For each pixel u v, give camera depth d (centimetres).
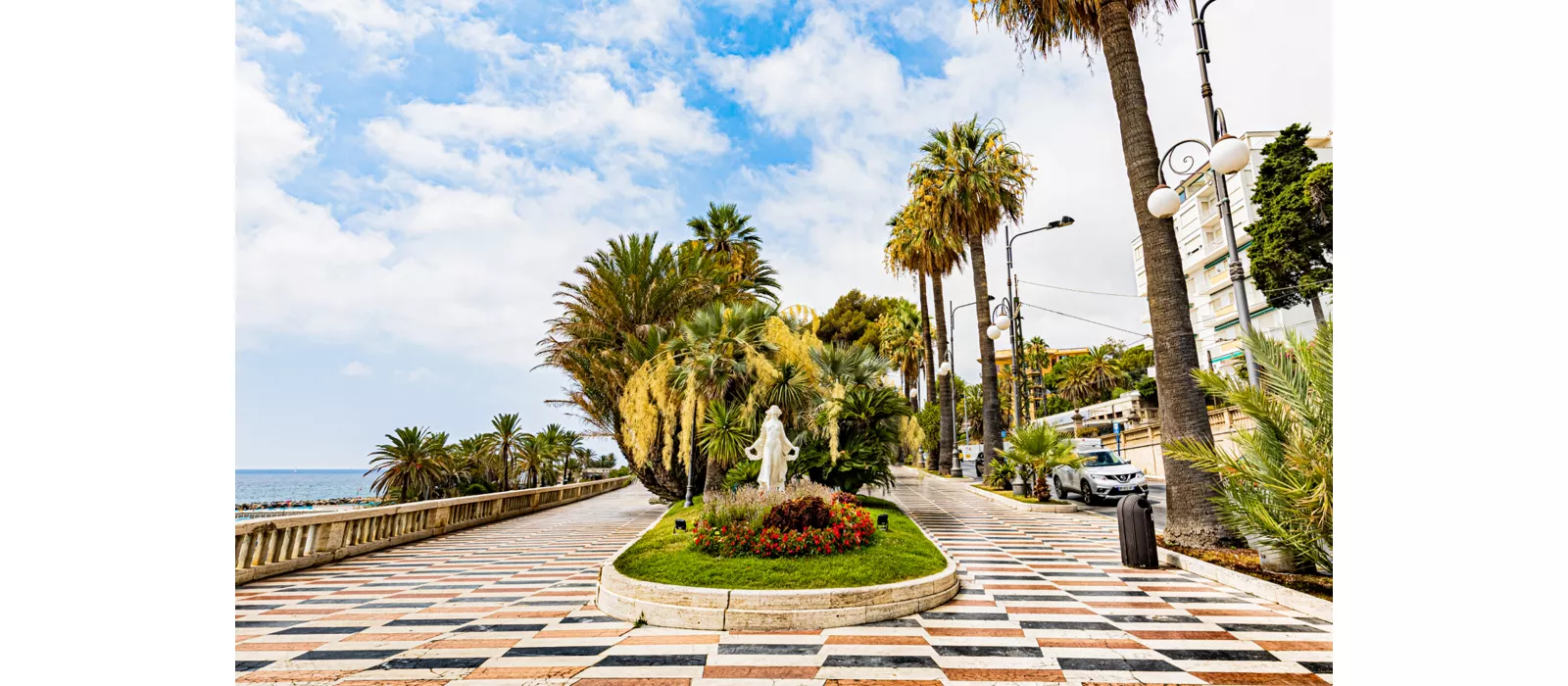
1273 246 2733
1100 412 4953
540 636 550
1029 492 1978
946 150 2450
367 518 1190
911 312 5231
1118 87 1026
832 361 1769
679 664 469
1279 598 643
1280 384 707
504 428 3712
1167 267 953
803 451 1520
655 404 1703
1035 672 449
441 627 584
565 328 2005
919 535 978
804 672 452
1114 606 643
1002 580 773
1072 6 1077
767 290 3238
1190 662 467
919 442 1694
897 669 456
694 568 671
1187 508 909
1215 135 881
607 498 3138
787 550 721
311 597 739
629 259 2027
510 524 1755
